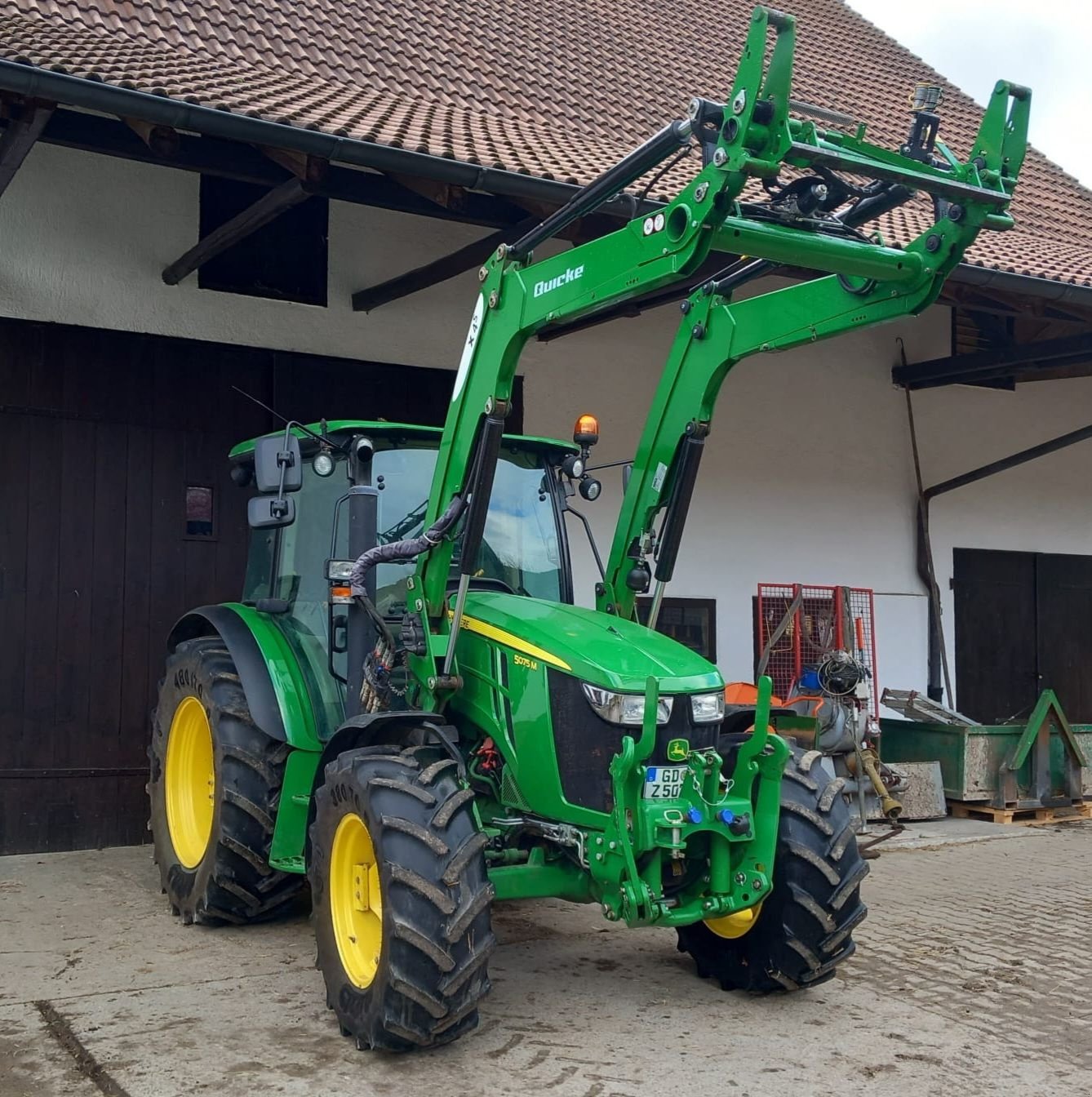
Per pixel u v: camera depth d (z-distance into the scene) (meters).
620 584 5.23
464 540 4.52
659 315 9.22
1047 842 8.10
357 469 4.82
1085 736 9.52
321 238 7.95
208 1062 3.89
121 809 7.17
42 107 5.62
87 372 7.19
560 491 5.55
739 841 4.27
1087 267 8.94
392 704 4.74
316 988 4.64
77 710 7.07
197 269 7.43
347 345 7.97
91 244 7.23
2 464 6.93
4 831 6.88
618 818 4.05
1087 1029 4.36
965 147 11.98
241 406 7.64
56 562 7.05
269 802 5.27
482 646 4.66
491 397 4.47
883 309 4.24
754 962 4.58
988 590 11.01
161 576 7.34
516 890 4.29
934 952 5.36
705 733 4.30
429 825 3.93
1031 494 11.27
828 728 8.18
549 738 4.33
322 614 5.21
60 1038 4.09
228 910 5.36
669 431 5.09
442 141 6.54
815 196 3.95
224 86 6.32
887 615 10.38
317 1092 3.66
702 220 3.70
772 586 9.61
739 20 12.79
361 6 9.46
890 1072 3.92
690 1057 4.01
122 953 5.07
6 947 5.14
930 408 10.70
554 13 11.11
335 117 6.35
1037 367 9.66
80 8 7.34
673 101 10.16
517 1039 4.14
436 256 8.31
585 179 6.70
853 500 10.25
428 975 3.81
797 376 10.03
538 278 4.38
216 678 5.45
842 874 4.48
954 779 8.98
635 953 5.24
